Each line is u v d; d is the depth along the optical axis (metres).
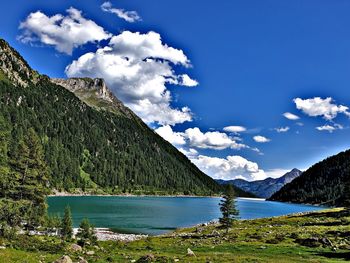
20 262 31.16
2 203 61.28
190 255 41.84
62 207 173.25
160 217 156.25
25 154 68.50
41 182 70.25
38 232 72.69
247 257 40.84
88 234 67.38
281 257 44.31
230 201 87.62
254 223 102.31
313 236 62.53
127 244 70.38
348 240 56.44
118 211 175.38
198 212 194.25
